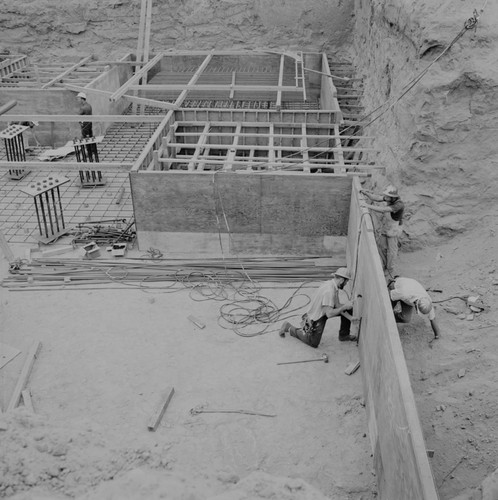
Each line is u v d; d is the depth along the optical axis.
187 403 7.70
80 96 14.54
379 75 12.63
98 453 5.57
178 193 10.44
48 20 18.27
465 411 6.54
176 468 5.95
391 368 5.91
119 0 17.89
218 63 17.92
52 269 10.47
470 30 9.02
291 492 4.52
